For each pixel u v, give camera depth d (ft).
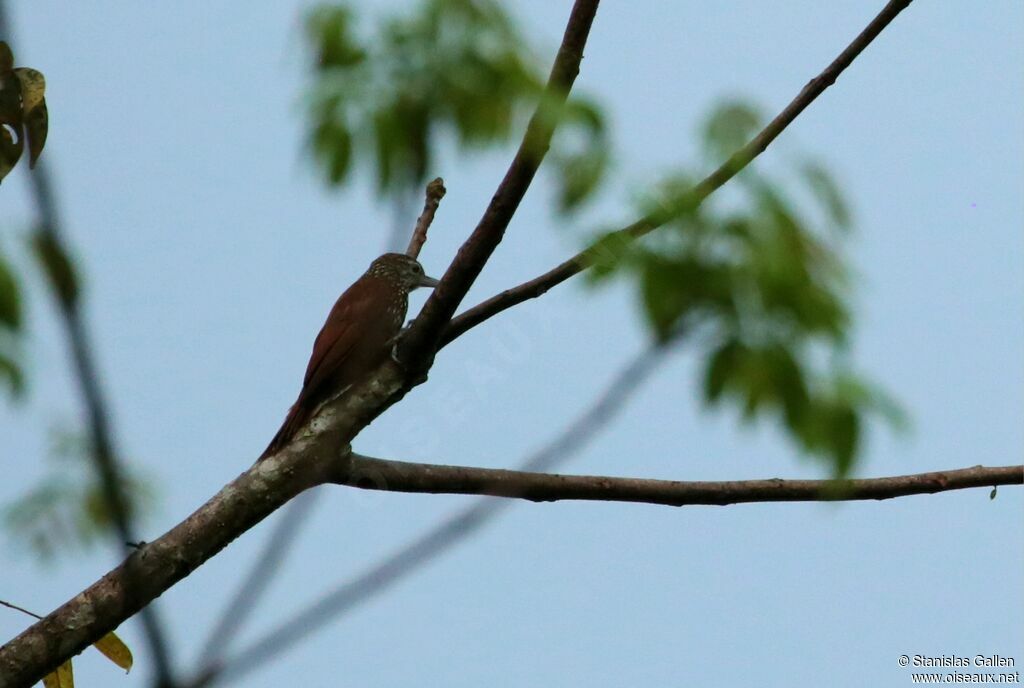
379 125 26.89
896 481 35.99
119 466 16.98
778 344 20.35
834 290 20.53
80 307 16.58
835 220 21.08
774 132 21.66
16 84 29.09
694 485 36.47
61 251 16.55
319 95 27.22
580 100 21.71
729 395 20.59
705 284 20.06
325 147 27.12
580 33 26.35
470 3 27.30
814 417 20.68
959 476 35.99
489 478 35.58
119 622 30.09
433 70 27.02
